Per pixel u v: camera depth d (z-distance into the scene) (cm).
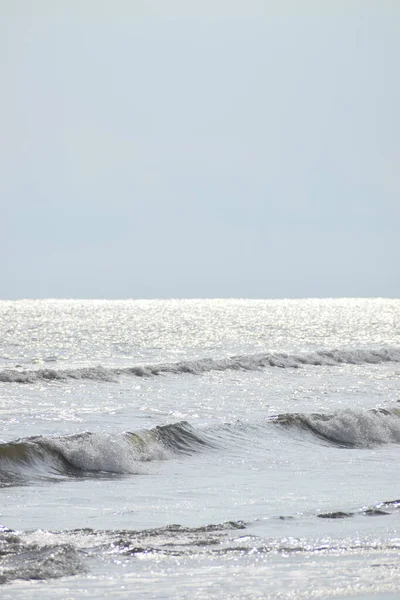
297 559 3356
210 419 8988
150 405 10175
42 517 4388
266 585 2872
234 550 3534
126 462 6169
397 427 8338
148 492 5209
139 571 3130
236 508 4684
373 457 6994
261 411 9794
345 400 11131
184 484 5544
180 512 4569
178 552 3481
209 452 6912
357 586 2833
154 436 6856
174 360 19538
